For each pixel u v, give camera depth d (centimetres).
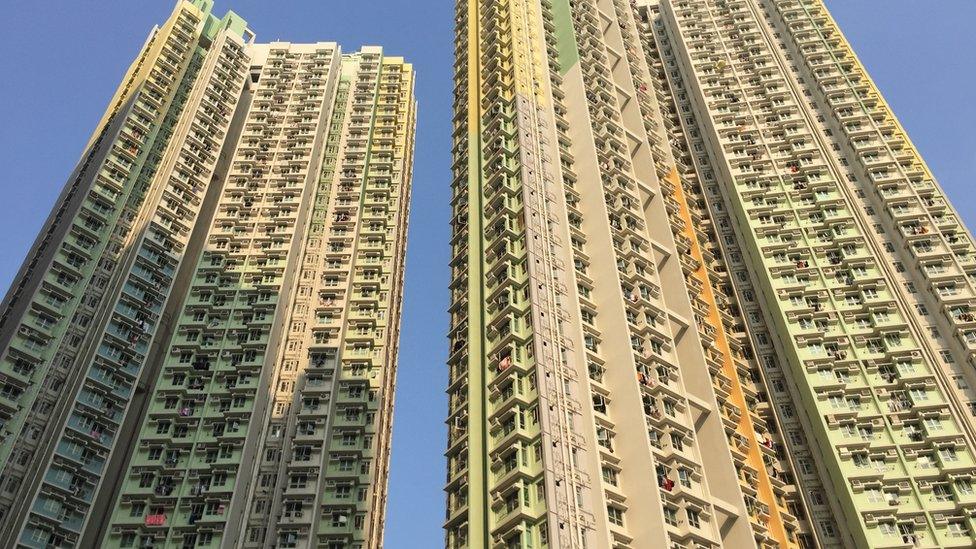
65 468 7144
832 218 8194
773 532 5756
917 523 5912
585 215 6969
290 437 8150
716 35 10812
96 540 7212
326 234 10275
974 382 6619
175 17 11344
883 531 5906
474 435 5391
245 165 10656
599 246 6606
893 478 6197
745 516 5431
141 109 9988
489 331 5947
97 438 7494
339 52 12912
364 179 11081
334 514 7706
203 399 8225
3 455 6944
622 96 9006
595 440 5097
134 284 8606
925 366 6881
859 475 6225
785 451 6906
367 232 10494
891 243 7881
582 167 7419
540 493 4753
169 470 7606
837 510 6297
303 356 8900
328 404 8431
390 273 10056
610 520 4825
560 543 4441
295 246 9825
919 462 6294
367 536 7662
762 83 9894
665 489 5075
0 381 7269
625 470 5134
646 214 7819
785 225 8325
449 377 6128
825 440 6544
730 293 8300
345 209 10556
